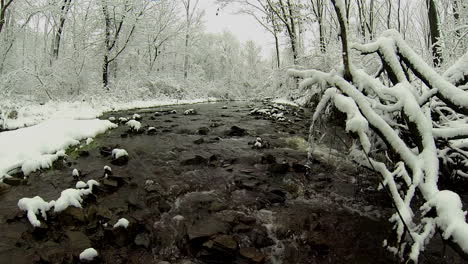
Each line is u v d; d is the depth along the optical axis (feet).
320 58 43.78
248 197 14.85
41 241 10.41
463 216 7.50
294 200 14.92
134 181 16.10
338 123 14.84
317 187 16.55
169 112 42.52
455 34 28.40
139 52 71.36
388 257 10.51
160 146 23.26
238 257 10.17
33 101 39.32
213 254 10.11
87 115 34.65
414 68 12.55
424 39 70.49
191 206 13.74
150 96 64.90
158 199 14.21
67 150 20.53
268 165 19.63
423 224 8.67
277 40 74.13
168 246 10.76
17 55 52.03
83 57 50.29
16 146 18.15
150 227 11.81
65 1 47.57
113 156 19.43
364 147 10.71
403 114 11.34
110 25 54.08
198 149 22.85
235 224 12.17
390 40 13.42
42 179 15.62
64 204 12.03
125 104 49.57
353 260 10.38
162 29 73.31
